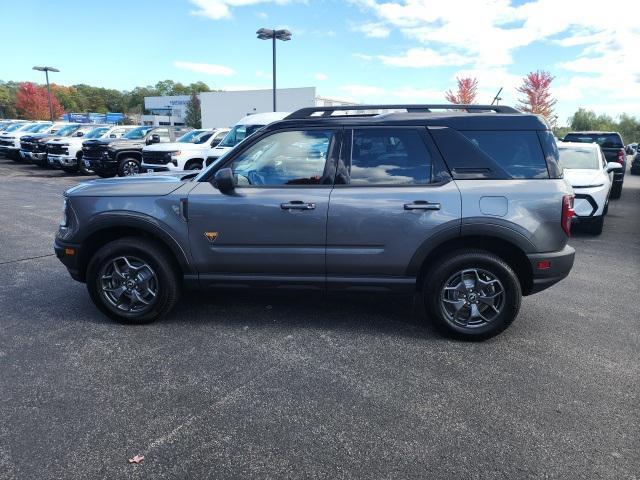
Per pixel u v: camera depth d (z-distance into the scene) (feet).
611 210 40.14
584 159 32.32
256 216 13.47
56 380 11.25
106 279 14.29
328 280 13.71
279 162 13.78
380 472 8.30
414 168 13.34
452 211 12.99
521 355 12.76
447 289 13.41
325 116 13.78
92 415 9.89
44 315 15.26
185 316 15.20
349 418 9.83
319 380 11.34
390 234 13.20
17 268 20.61
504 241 13.29
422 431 9.43
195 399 10.49
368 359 12.43
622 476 8.23
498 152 13.20
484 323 13.44
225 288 14.19
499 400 10.55
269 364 12.10
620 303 16.96
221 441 9.09
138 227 13.88
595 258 23.54
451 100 99.91
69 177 60.44
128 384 11.09
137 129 59.47
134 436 9.22
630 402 10.52
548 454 8.79
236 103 181.06
